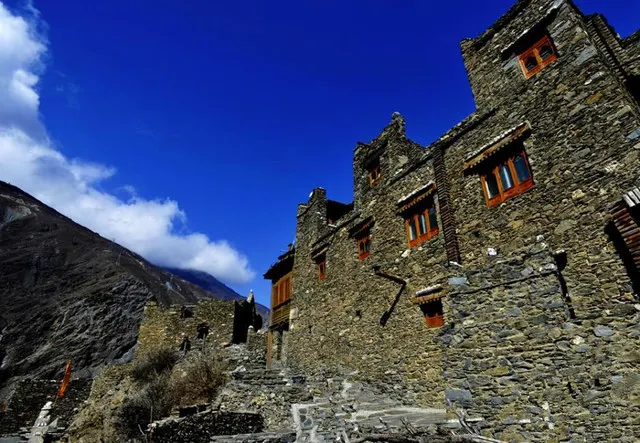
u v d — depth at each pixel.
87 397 25.45
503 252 9.99
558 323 7.47
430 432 6.96
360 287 15.34
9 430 23.42
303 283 20.12
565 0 10.25
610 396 6.55
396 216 14.29
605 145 8.41
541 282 7.93
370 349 13.81
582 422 6.66
